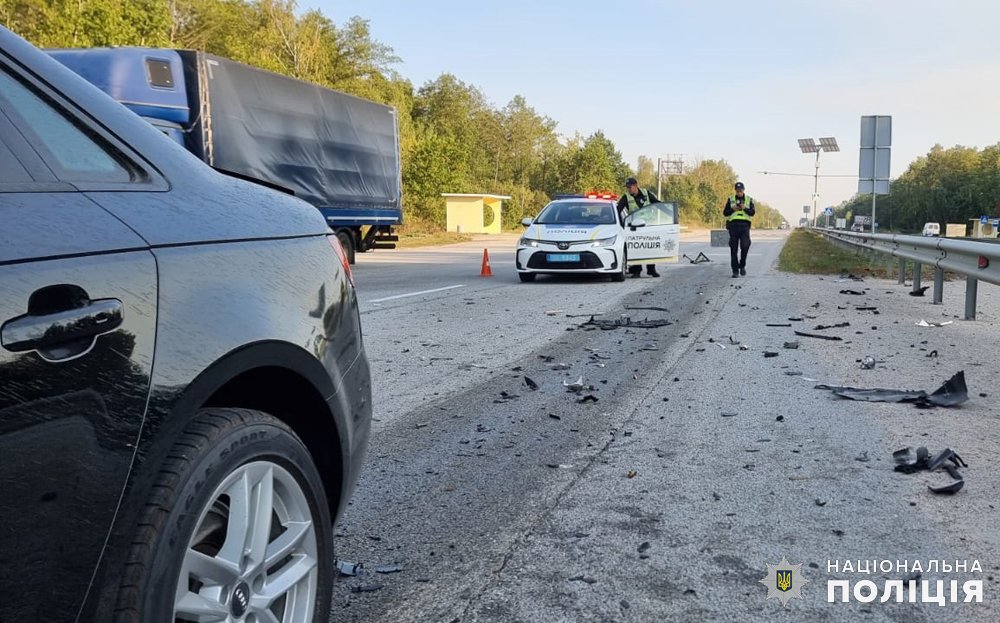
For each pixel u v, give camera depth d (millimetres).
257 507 2010
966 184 97562
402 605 2736
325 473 2479
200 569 1827
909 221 106438
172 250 1904
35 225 1620
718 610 2705
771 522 3430
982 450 4359
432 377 6422
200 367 1823
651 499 3713
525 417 5191
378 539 3289
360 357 2662
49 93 1927
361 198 18812
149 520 1688
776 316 9758
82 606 1561
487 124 92562
